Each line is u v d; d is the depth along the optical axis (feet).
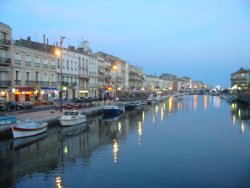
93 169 81.97
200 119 200.54
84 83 292.20
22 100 195.11
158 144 114.32
